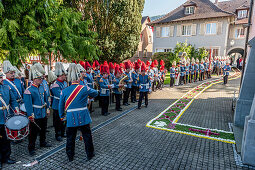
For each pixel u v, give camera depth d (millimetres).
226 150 4078
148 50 32500
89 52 8305
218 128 5359
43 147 4246
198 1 23969
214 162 3607
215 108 7531
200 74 15359
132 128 5398
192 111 7133
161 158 3760
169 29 24141
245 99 5238
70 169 3396
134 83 8789
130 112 7105
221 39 21062
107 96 6676
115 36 14609
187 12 23328
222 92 10773
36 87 3918
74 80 3523
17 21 6828
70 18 7598
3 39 6035
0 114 3479
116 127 5480
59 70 4668
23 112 4445
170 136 4820
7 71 4570
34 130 3836
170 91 11391
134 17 14766
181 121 5984
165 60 22391
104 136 4832
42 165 3521
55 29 7270
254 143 3422
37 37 6680
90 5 13555
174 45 23938
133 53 16219
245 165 3502
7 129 3312
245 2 25062
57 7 8031
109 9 13820
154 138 4707
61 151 4066
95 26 14250
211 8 22156
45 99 4164
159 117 6352
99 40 14016
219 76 18266
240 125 5320
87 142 3637
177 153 3955
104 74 6621
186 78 14141
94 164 3555
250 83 5152
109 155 3885
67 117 3480
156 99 9367
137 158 3766
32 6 6844
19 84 5332
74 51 7672
